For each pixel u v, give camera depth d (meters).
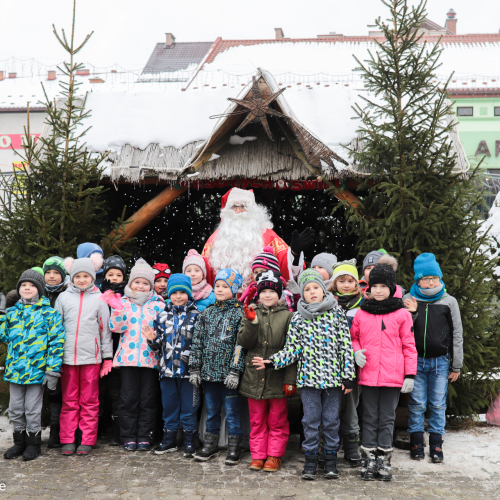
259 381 4.09
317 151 5.36
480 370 5.09
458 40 23.42
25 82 23.75
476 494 3.67
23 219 5.45
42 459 4.32
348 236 7.69
